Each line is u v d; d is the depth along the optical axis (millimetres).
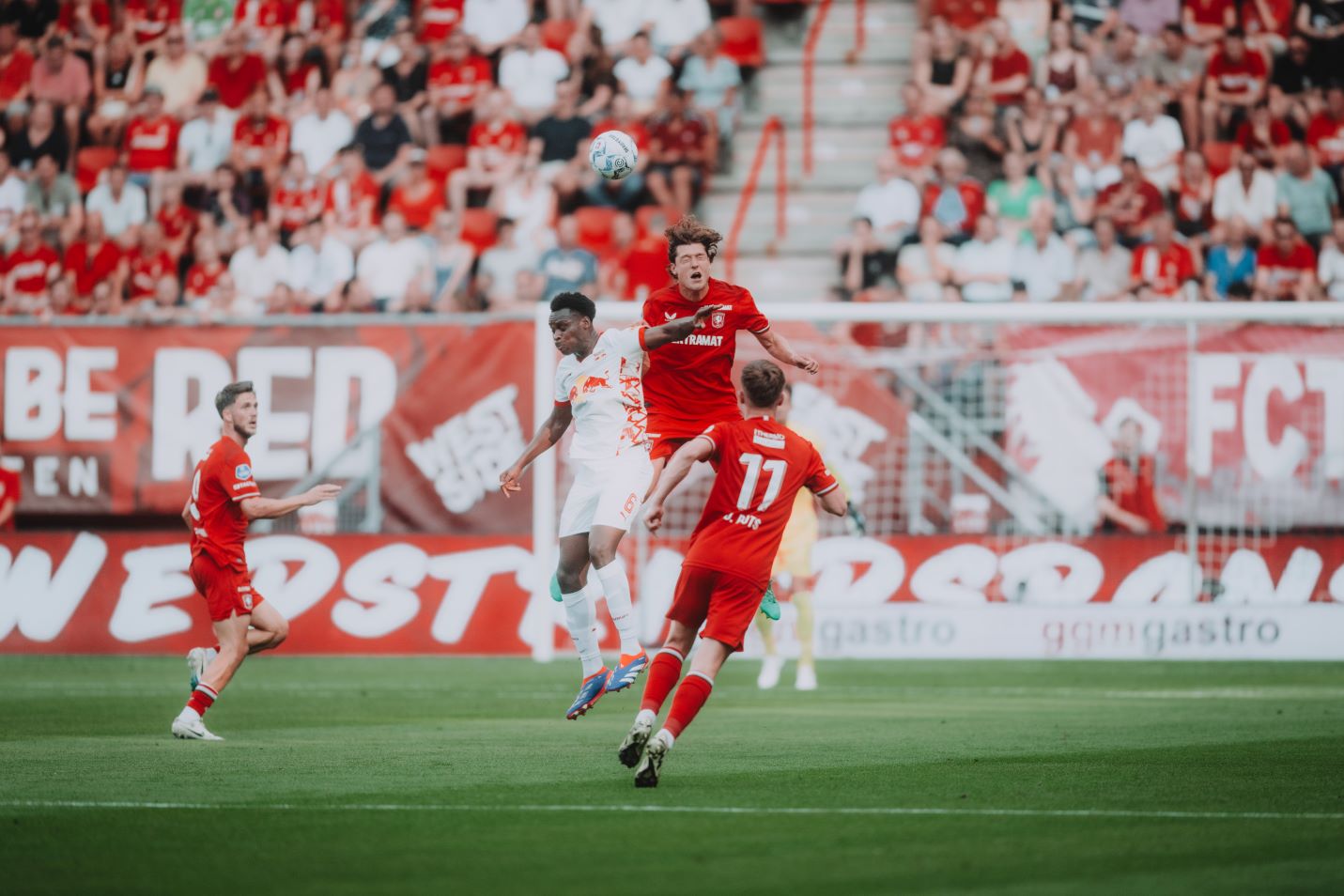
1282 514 43125
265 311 54500
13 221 57594
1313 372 43062
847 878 13672
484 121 57000
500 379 44375
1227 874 13875
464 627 44156
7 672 40812
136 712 30344
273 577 44688
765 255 57031
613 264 54938
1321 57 55969
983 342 44094
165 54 59562
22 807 17734
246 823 16625
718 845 15273
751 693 35188
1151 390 43500
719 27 60562
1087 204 54281
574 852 14914
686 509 44188
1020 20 58156
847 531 43781
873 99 59969
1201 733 26250
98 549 45156
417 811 17438
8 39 59656
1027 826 16453
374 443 44688
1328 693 35188
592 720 28516
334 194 55906
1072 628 42094
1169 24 56875
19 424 45344
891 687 36875
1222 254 52500
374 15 60219
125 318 45250
